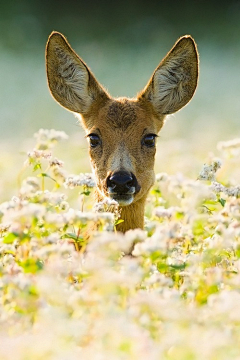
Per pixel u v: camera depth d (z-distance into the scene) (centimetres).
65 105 1419
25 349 694
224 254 1062
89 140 1335
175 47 1389
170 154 2097
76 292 841
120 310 788
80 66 1388
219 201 1118
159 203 1341
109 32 5753
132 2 6103
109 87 4028
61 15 5956
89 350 712
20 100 3797
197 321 791
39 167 1174
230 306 780
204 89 4088
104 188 1264
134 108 1337
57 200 1073
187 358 701
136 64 4850
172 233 924
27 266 922
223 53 5178
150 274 963
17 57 5109
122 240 851
